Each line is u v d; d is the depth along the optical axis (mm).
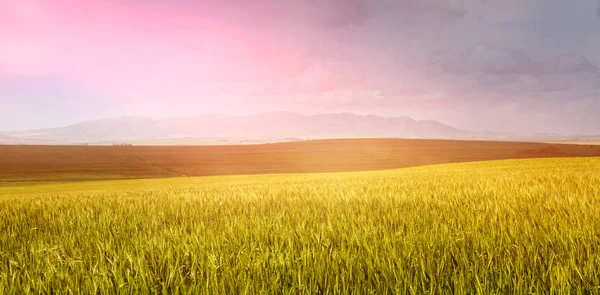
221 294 3004
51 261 3969
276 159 113875
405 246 3855
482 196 8547
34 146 151750
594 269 3156
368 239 4363
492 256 3484
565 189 9445
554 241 4035
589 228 4488
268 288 3080
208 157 118688
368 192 10781
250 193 12008
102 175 83750
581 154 118812
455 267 3375
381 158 115812
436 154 124438
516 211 6184
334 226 5344
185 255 3848
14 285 3357
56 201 12039
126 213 8211
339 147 141125
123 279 3314
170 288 3234
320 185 15719
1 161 106875
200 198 10922
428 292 2930
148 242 4535
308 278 3264
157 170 92812
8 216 8391
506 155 122812
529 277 3061
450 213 6301
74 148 144250
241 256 3771
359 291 2984
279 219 5961
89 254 4164
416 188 11500
